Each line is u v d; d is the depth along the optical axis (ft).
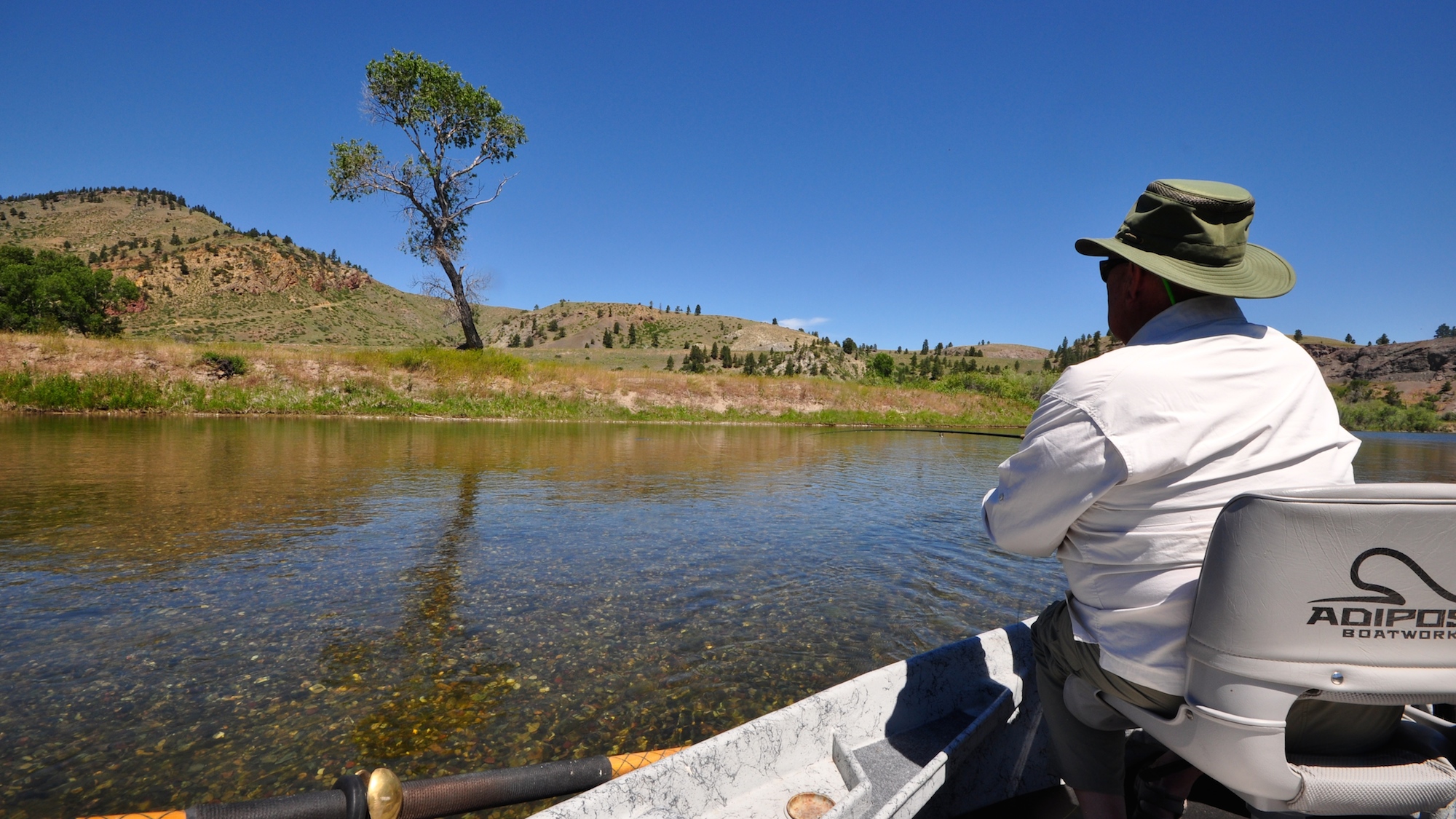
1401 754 4.19
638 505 22.18
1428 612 3.60
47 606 11.46
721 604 12.59
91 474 24.73
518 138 87.25
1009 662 7.42
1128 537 4.23
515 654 10.09
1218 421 4.04
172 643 10.13
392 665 9.64
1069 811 6.47
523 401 71.46
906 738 6.29
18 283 186.60
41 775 6.85
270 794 6.66
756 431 67.36
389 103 83.30
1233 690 3.73
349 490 23.15
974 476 33.04
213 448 33.55
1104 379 4.21
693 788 5.11
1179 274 4.45
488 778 5.21
